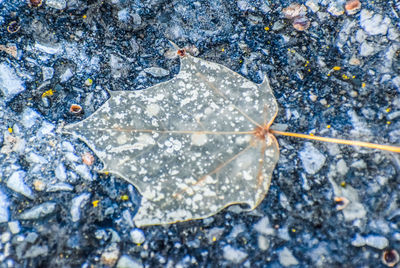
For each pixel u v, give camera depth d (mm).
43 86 366
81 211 352
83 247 348
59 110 364
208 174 347
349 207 351
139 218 347
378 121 359
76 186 354
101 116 354
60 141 359
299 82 366
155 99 355
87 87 367
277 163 355
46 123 362
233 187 347
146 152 350
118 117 354
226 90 355
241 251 348
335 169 354
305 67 368
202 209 346
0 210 351
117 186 354
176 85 357
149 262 348
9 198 353
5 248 347
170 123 352
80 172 356
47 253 347
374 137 358
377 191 352
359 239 348
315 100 363
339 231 349
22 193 353
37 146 359
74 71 368
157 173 349
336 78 365
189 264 347
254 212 351
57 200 353
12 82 365
